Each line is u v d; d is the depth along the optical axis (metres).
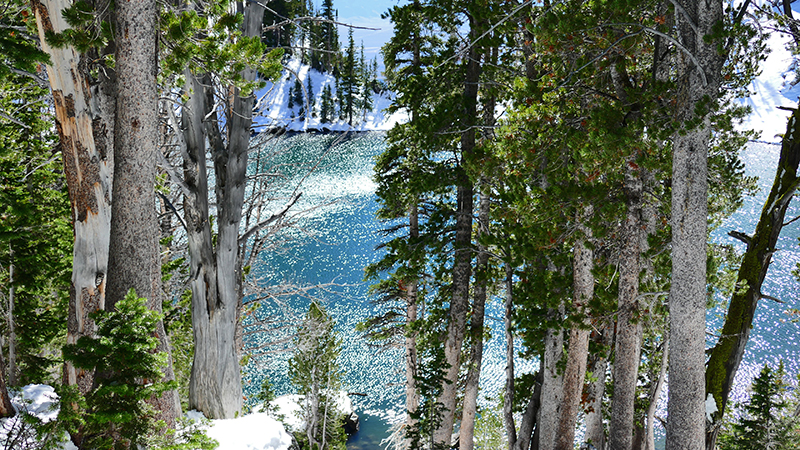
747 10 10.41
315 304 20.28
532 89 11.30
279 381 35.25
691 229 9.49
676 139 9.59
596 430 15.41
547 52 10.60
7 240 11.74
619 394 11.88
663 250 12.24
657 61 10.55
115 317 7.19
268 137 15.59
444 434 16.53
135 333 7.11
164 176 15.84
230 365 14.15
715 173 14.01
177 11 9.68
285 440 12.91
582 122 11.24
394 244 17.23
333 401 26.66
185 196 13.47
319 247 59.78
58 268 13.75
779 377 20.53
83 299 9.79
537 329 15.72
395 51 16.84
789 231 65.62
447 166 16.27
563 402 12.98
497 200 16.72
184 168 13.38
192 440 7.95
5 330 13.56
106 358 7.06
